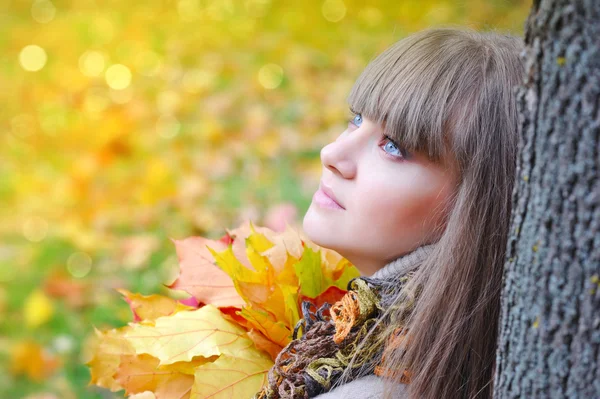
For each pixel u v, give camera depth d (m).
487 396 1.16
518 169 0.92
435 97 1.13
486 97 1.14
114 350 1.31
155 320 1.29
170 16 6.27
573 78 0.82
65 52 5.81
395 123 1.13
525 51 0.89
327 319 1.17
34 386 2.35
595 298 0.84
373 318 1.13
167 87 4.81
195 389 1.16
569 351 0.87
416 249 1.17
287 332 1.22
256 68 4.87
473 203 1.12
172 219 3.22
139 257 2.95
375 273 1.19
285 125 3.90
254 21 5.93
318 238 1.20
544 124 0.86
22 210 3.58
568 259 0.85
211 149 3.77
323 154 1.19
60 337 2.53
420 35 1.25
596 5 0.79
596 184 0.82
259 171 3.42
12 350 2.48
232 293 1.36
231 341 1.23
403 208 1.14
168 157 3.78
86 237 3.19
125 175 3.77
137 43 5.77
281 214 2.73
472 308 1.13
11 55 5.79
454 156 1.13
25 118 4.70
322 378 1.09
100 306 2.67
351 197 1.17
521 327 0.92
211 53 5.31
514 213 0.94
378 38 5.05
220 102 4.29
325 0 6.11
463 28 1.33
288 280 1.35
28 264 3.06
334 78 4.54
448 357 1.12
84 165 3.87
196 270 1.41
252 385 1.18
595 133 0.81
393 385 1.09
